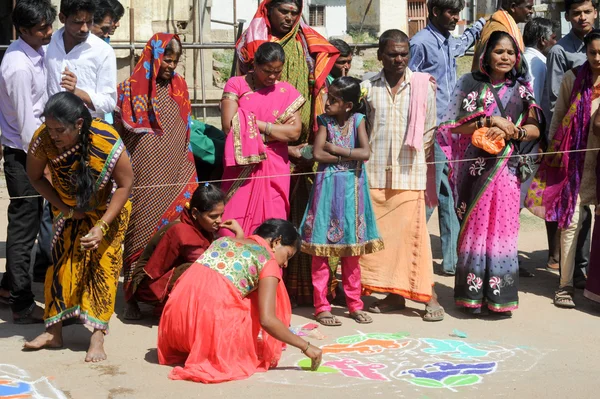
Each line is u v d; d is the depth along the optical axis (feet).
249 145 18.95
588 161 20.62
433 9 24.06
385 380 14.96
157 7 41.37
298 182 20.81
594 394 14.34
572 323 19.26
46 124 15.06
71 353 16.43
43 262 22.09
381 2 84.89
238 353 15.12
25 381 14.70
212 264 15.60
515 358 16.43
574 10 23.56
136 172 19.54
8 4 51.93
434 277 23.84
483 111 19.67
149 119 19.56
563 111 21.40
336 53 21.38
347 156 18.85
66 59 18.69
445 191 23.88
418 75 19.81
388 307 20.30
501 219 19.53
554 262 24.53
